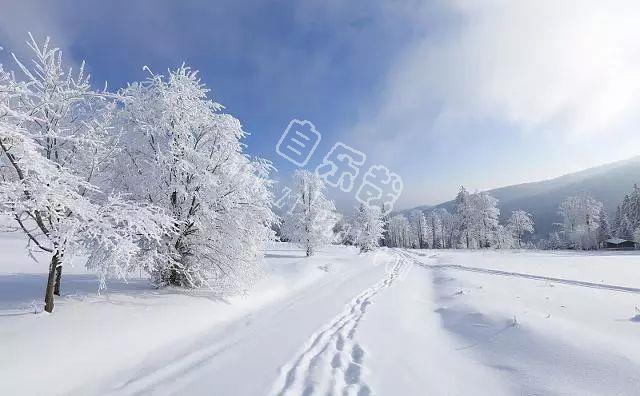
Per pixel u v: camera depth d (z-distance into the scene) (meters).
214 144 12.67
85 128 9.48
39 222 7.41
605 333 7.68
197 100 12.67
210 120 12.80
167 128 12.00
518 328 8.37
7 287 11.32
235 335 8.91
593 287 15.70
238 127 12.95
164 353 7.47
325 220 40.38
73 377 5.85
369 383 5.72
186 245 12.57
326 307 12.85
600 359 6.11
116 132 11.48
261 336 8.78
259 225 13.34
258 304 13.45
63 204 7.33
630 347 6.58
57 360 6.05
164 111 11.63
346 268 31.27
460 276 21.73
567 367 6.01
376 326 9.75
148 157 11.98
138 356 7.15
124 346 7.25
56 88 8.56
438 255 50.88
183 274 12.64
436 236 112.00
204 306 10.77
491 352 7.29
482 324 9.38
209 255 12.84
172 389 5.61
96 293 10.31
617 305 11.04
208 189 11.85
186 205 11.77
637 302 11.60
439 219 112.25
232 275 12.80
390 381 5.83
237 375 6.15
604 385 5.23
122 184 11.54
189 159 12.24
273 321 10.48
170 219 9.56
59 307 8.37
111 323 7.93
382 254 53.41
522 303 11.76
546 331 7.83
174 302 10.40
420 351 7.57
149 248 11.40
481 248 74.56
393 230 119.56
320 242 39.78
